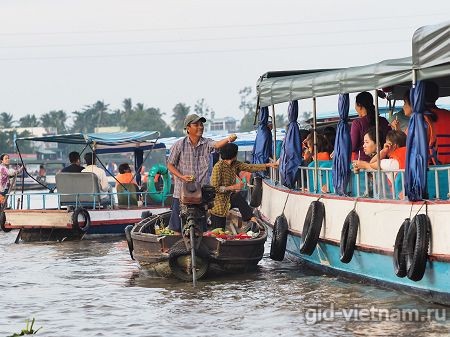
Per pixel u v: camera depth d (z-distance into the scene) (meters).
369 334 12.86
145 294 16.86
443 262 13.38
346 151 16.88
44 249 25.92
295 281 17.72
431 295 14.23
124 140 30.00
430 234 13.62
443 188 14.55
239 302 15.70
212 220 19.14
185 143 18.80
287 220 19.70
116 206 29.94
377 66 15.20
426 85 15.20
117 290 17.47
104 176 29.30
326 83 17.11
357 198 16.11
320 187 18.42
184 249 17.67
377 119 15.41
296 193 19.12
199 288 17.27
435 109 15.26
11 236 30.94
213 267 18.22
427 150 13.88
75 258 23.34
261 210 23.44
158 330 13.64
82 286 18.19
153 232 20.97
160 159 105.12
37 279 19.44
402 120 17.62
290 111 19.67
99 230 28.56
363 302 15.00
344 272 17.42
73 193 28.67
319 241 17.78
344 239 16.12
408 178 14.02
